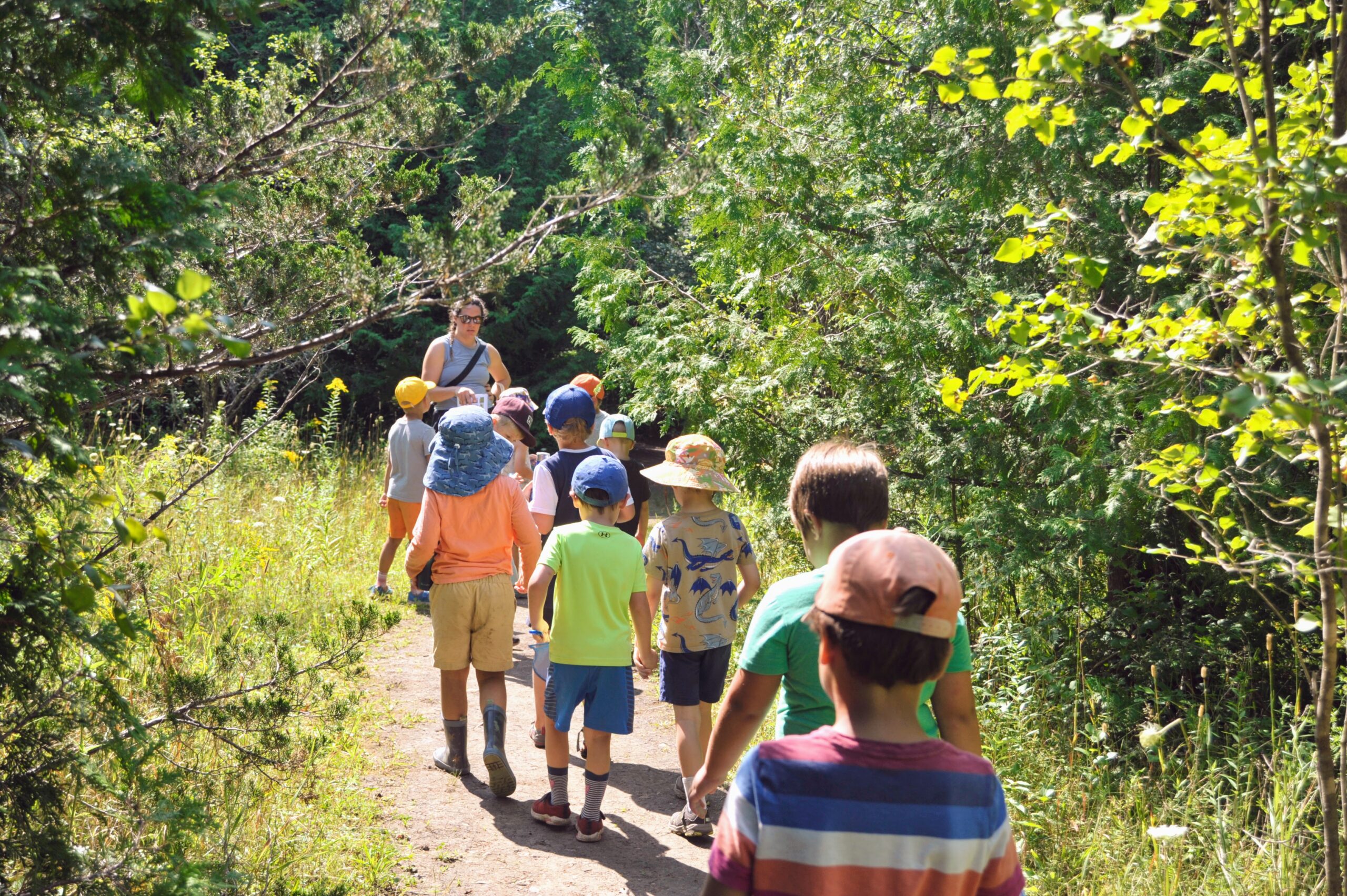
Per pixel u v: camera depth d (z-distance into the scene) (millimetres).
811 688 2365
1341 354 3721
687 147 3287
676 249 17594
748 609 7668
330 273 3084
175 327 2381
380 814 4520
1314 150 2945
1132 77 6035
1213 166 2930
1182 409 3434
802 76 8906
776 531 8094
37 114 2562
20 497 2309
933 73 7344
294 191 3322
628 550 4480
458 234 2979
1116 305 6137
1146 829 4480
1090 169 6133
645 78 9914
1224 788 5188
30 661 2484
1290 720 5543
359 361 18391
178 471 6844
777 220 7586
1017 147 6281
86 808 3047
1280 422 3086
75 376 2102
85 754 2674
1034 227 3369
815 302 7738
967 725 2322
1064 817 4684
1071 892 4176
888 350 7047
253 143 3209
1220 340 3377
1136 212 5879
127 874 2545
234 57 9773
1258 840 4387
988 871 1642
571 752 5719
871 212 7520
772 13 8977
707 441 4676
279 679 3506
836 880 1568
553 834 4551
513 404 7215
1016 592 7062
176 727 3297
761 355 7684
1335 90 3107
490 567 4832
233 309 2957
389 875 3965
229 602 6520
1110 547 5840
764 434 7547
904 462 7281
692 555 4582
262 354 2850
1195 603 6246
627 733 4520
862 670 1648
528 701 6332
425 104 3594
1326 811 3209
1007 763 5031
